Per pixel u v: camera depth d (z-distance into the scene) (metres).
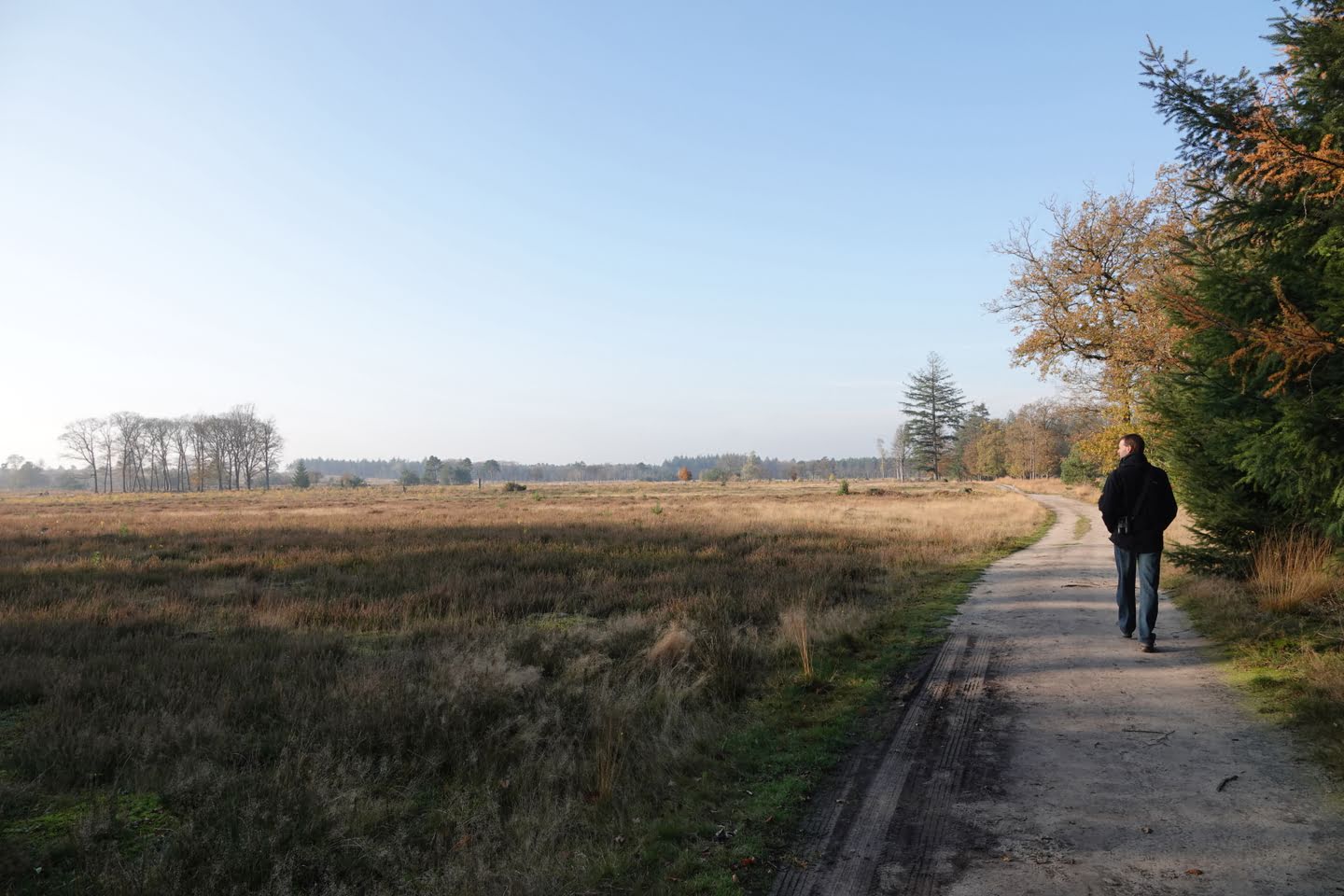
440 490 99.81
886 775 4.26
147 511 44.19
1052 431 98.62
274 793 4.21
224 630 9.05
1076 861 3.14
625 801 4.09
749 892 3.09
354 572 14.34
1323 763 3.88
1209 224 7.04
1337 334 5.47
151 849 3.70
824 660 6.89
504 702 5.75
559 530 22.72
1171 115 6.89
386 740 5.09
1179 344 8.11
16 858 3.56
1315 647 5.70
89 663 7.21
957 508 34.03
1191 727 4.57
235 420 145.38
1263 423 6.43
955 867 3.18
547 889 3.15
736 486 101.44
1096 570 11.94
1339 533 6.14
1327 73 5.67
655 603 10.37
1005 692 5.61
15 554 17.69
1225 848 3.15
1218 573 8.79
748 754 4.70
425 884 3.34
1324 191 5.53
